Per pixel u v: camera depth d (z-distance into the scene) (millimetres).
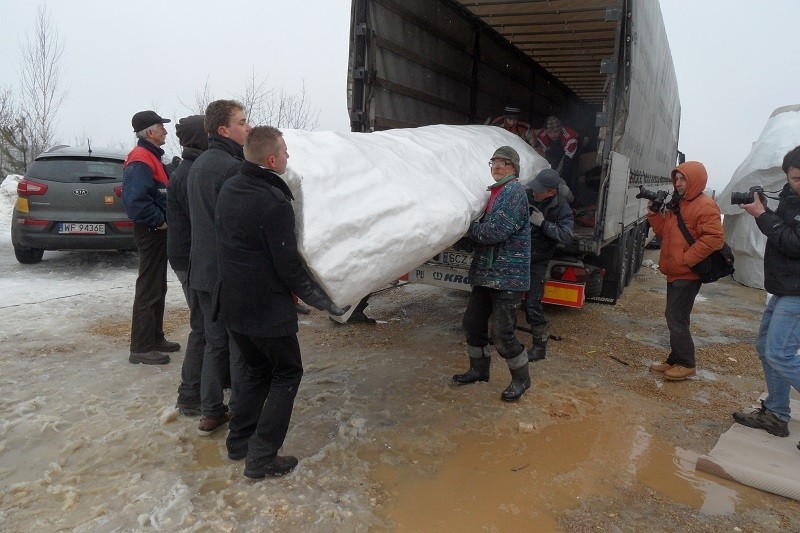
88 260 8328
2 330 5184
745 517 2918
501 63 8336
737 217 9578
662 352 5426
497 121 7266
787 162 3359
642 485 3160
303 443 3396
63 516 2654
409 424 3717
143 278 4410
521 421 3824
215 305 2871
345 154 3074
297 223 2713
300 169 2734
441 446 3459
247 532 2586
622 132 5086
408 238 2998
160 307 4668
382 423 3711
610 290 5801
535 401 4164
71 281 7098
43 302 6098
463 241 5121
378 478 3086
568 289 5270
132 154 4137
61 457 3135
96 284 7004
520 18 7156
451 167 3902
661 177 10062
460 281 5277
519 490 3049
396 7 5793
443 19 6676
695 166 4332
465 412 3936
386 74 5773
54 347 4809
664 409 4152
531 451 3461
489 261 3859
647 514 2900
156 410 3695
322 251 2648
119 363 4504
